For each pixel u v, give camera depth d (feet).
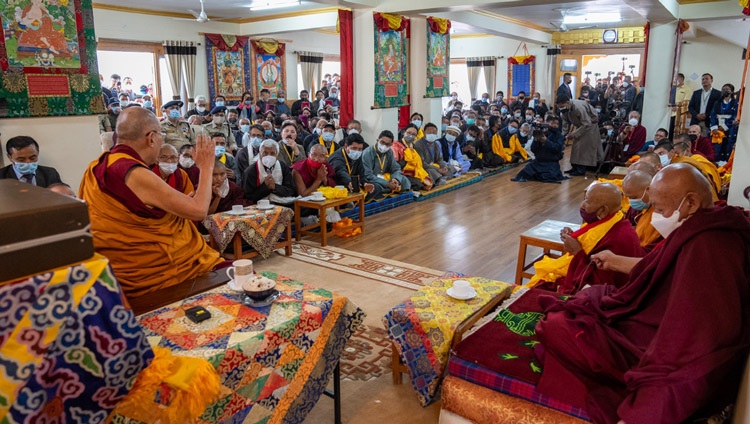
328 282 12.34
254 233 12.83
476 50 49.96
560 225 11.76
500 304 8.14
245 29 36.68
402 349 7.43
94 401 4.08
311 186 16.08
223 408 5.26
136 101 32.45
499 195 22.82
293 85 43.32
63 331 3.75
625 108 40.86
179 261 6.91
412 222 18.16
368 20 22.54
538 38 42.11
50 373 3.73
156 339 5.41
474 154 27.89
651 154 12.18
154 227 6.58
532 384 5.72
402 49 24.54
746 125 7.69
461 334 7.09
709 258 4.72
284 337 5.81
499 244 15.51
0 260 3.45
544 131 26.81
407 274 12.91
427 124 23.95
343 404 7.45
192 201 6.55
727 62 38.68
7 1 10.32
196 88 35.53
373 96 23.02
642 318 5.52
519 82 48.01
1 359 3.50
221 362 5.16
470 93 53.06
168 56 33.65
